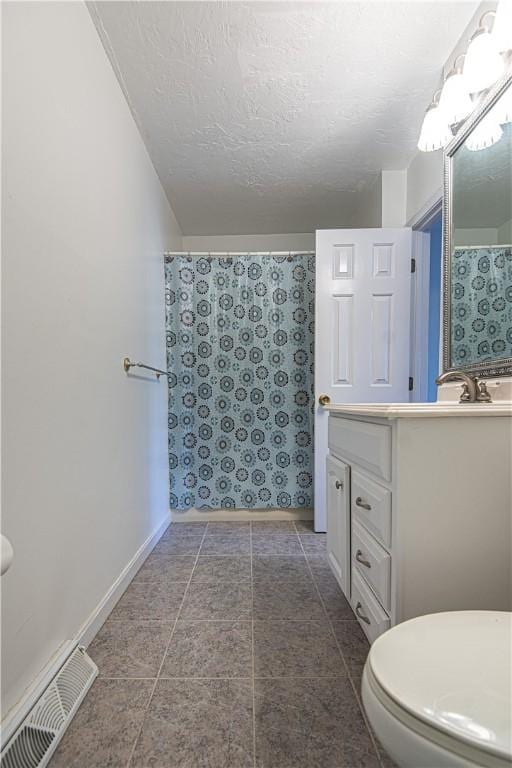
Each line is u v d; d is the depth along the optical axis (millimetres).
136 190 1813
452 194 1530
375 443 1012
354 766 822
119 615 1390
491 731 436
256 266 2428
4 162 830
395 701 498
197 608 1437
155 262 2178
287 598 1509
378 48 1400
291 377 2441
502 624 648
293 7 1241
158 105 1685
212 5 1233
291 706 974
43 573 954
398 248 2172
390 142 1959
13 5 865
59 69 1072
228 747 862
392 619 920
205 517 2527
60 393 1057
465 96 1226
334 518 1475
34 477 924
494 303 1291
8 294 837
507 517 910
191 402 2453
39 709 854
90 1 1221
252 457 2469
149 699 995
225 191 2471
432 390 2295
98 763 825
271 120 1790
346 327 2219
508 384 1225
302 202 2637
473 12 1271
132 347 1736
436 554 902
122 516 1562
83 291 1213
